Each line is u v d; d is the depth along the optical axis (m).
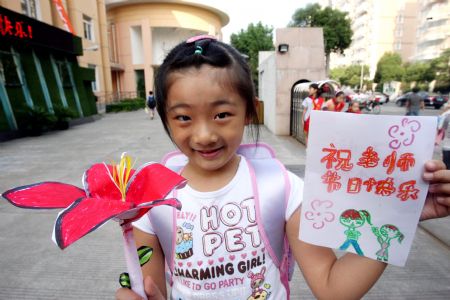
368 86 47.34
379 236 0.72
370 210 0.72
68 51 12.48
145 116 17.00
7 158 6.35
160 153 6.64
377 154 0.70
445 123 4.20
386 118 0.69
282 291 0.93
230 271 0.88
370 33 57.12
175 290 0.93
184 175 0.95
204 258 0.88
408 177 0.69
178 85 0.75
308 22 27.44
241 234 0.88
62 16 13.43
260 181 0.90
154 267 0.95
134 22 24.94
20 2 11.02
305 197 0.76
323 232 0.76
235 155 0.96
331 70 53.41
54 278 2.40
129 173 0.65
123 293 0.69
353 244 0.74
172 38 26.77
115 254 2.72
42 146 7.74
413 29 54.53
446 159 4.05
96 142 8.23
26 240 2.99
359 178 0.72
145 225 0.95
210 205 0.90
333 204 0.75
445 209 0.70
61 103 11.95
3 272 2.48
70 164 5.77
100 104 18.94
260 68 12.45
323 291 0.80
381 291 2.16
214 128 0.75
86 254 2.73
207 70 0.73
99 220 0.52
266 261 0.89
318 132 0.73
